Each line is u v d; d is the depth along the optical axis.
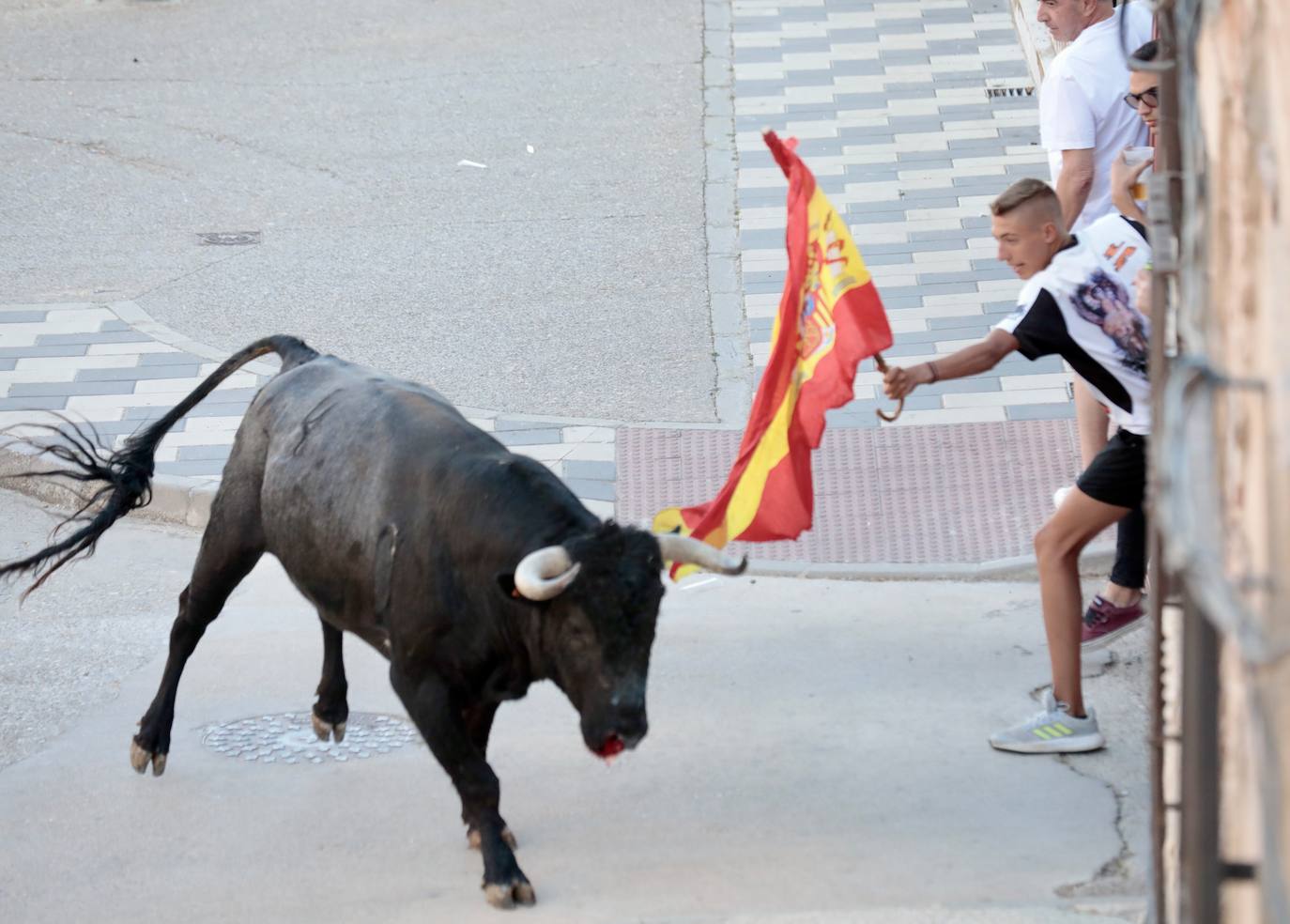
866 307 15.25
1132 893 13.58
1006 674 18.72
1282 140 7.00
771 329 29.17
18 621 21.77
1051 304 15.23
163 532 24.83
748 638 20.06
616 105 38.91
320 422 16.34
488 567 14.03
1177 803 10.17
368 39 44.31
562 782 16.75
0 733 18.64
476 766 14.52
